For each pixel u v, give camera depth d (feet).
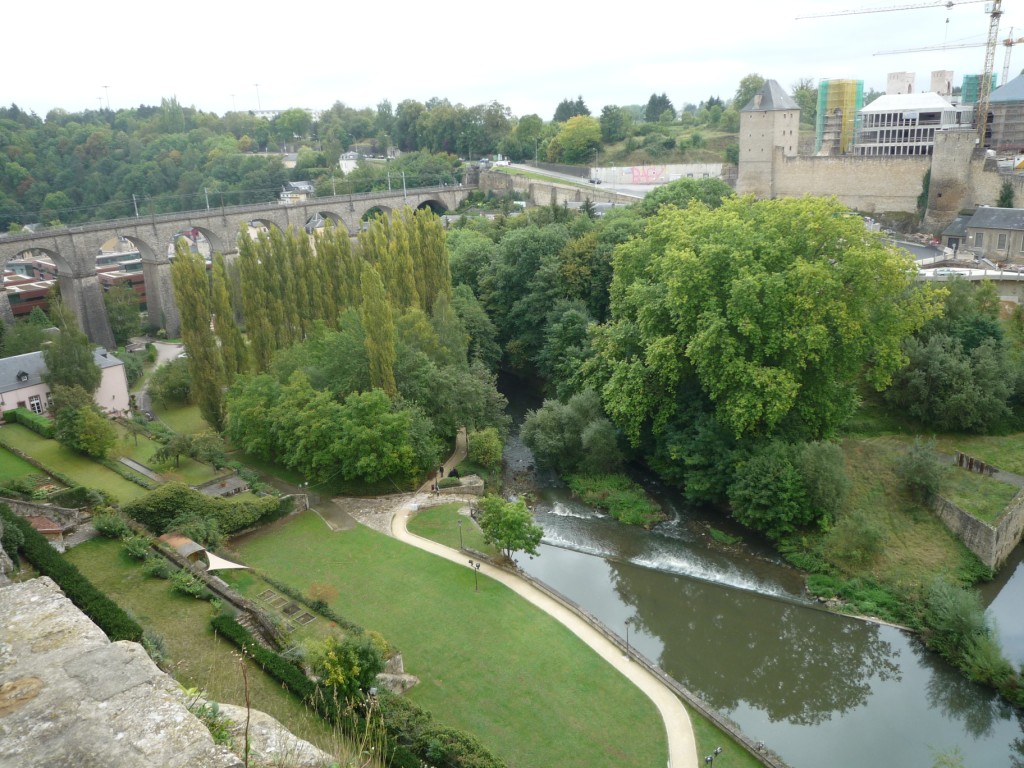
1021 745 139.64
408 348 254.68
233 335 266.36
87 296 412.36
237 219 483.51
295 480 229.86
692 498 222.28
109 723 38.22
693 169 625.82
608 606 179.52
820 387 214.48
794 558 195.42
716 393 212.02
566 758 122.93
